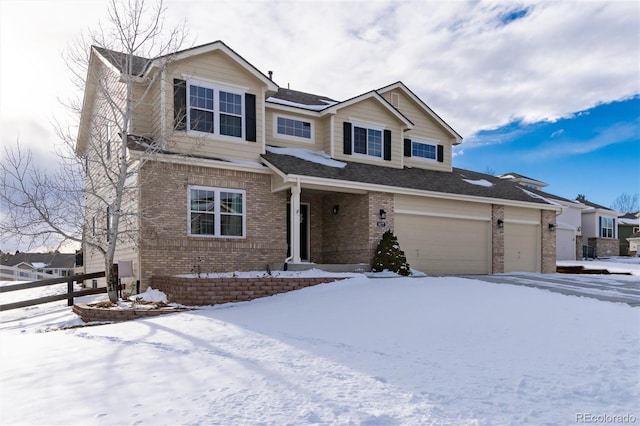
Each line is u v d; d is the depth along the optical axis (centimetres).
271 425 352
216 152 1401
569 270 2378
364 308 888
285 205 1494
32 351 654
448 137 2138
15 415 383
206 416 372
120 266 1250
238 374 498
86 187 1459
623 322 746
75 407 400
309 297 1062
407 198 1664
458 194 1750
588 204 3781
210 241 1338
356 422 357
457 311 833
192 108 1373
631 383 453
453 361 540
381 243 1538
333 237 1741
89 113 1683
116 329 811
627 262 2862
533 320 760
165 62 1262
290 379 477
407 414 375
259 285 1143
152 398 421
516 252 1972
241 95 1466
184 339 695
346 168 1627
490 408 389
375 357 564
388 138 1873
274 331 728
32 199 1148
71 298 1292
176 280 1115
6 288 1198
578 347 594
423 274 1616
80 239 1193
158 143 1216
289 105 1684
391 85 1964
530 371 496
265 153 1517
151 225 1244
